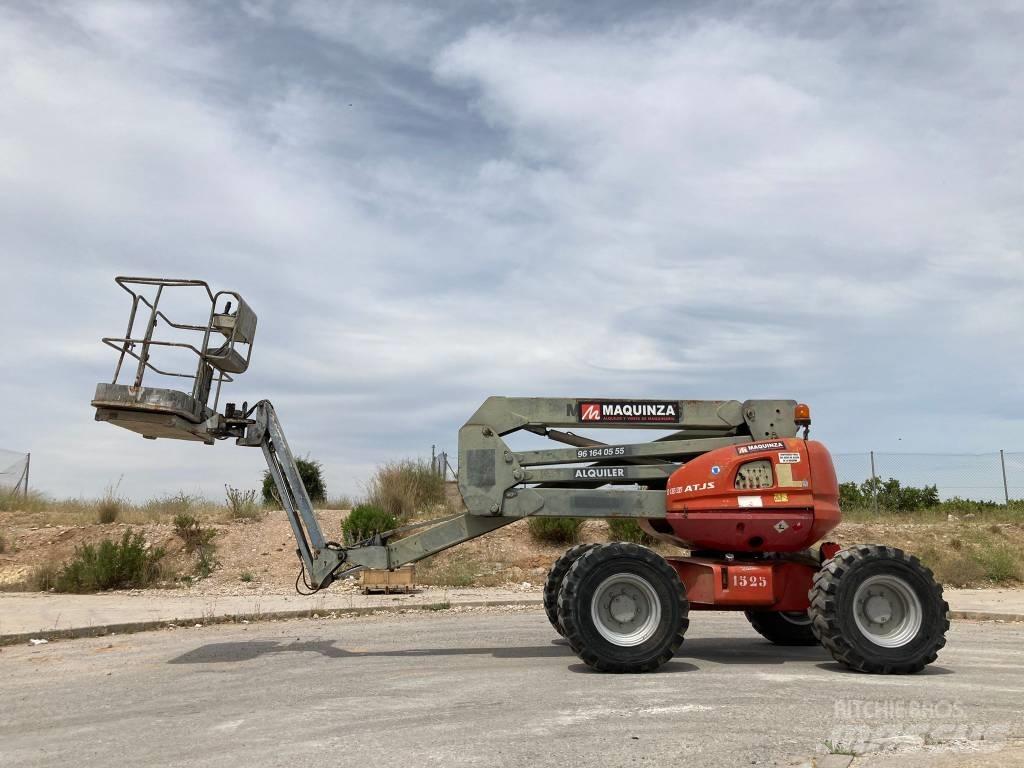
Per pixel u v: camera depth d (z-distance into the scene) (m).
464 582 16.59
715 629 11.95
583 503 9.11
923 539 20.94
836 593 8.07
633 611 8.20
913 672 8.08
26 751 5.75
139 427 9.09
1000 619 13.08
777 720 6.10
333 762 5.22
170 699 7.24
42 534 18.45
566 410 9.38
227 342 9.29
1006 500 24.95
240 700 7.11
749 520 8.76
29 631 10.65
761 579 8.65
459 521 9.32
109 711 6.86
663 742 5.54
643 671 8.06
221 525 18.94
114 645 10.24
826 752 5.26
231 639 10.59
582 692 7.09
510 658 9.05
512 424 9.30
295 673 8.27
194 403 8.98
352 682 7.74
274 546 18.17
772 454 8.93
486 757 5.25
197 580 16.44
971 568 18.41
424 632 11.09
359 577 16.89
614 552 8.16
